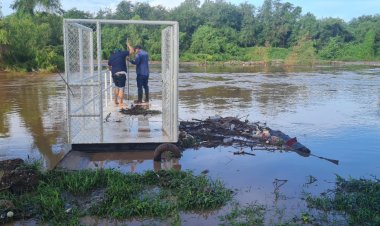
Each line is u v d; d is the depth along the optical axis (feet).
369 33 250.78
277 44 273.75
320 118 43.27
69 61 27.32
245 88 76.74
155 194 20.18
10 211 17.72
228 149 29.60
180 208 18.72
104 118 37.22
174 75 28.02
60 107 49.24
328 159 27.27
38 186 20.56
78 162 25.71
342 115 45.32
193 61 219.20
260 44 270.05
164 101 32.37
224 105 53.01
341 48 251.80
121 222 17.39
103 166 25.23
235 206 19.08
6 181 20.21
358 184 21.38
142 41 202.49
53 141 31.24
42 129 35.70
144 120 36.76
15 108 48.19
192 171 23.36
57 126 37.06
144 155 27.71
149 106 44.37
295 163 26.37
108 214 17.98
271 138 31.58
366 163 26.71
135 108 42.14
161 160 26.61
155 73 120.26
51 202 18.43
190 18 264.72
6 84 82.74
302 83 89.04
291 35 270.87
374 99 60.23
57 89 72.18
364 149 30.27
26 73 125.08
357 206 18.84
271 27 270.05
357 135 34.83
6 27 135.74
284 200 19.94
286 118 43.16
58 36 168.14
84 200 19.62
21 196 19.44
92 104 34.14
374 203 18.88
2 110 46.52
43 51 135.33
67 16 189.88
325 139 33.35
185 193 19.79
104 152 28.27
